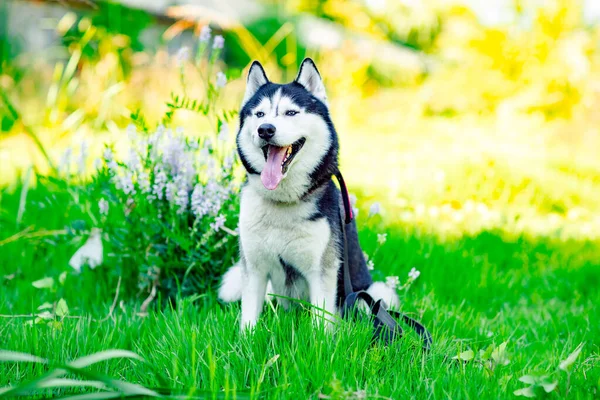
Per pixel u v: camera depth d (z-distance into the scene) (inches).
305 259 117.1
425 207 249.8
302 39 597.0
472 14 578.6
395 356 100.4
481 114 513.7
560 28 504.1
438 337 120.1
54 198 168.2
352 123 492.1
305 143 116.0
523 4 533.3
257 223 116.0
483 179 282.0
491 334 127.3
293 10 701.3
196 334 106.0
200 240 137.2
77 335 108.7
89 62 351.6
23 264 161.3
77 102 339.0
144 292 144.3
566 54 476.1
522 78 503.5
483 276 168.4
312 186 115.4
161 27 491.8
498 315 145.9
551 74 469.4
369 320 110.7
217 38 142.6
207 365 93.6
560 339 133.7
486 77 516.4
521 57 513.3
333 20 760.3
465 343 120.2
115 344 110.7
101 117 236.4
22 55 386.3
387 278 135.6
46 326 116.3
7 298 140.6
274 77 482.9
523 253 201.0
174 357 97.6
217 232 141.8
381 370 97.8
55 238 165.8
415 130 454.3
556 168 328.8
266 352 99.8
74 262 149.3
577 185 299.7
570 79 463.5
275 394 84.5
